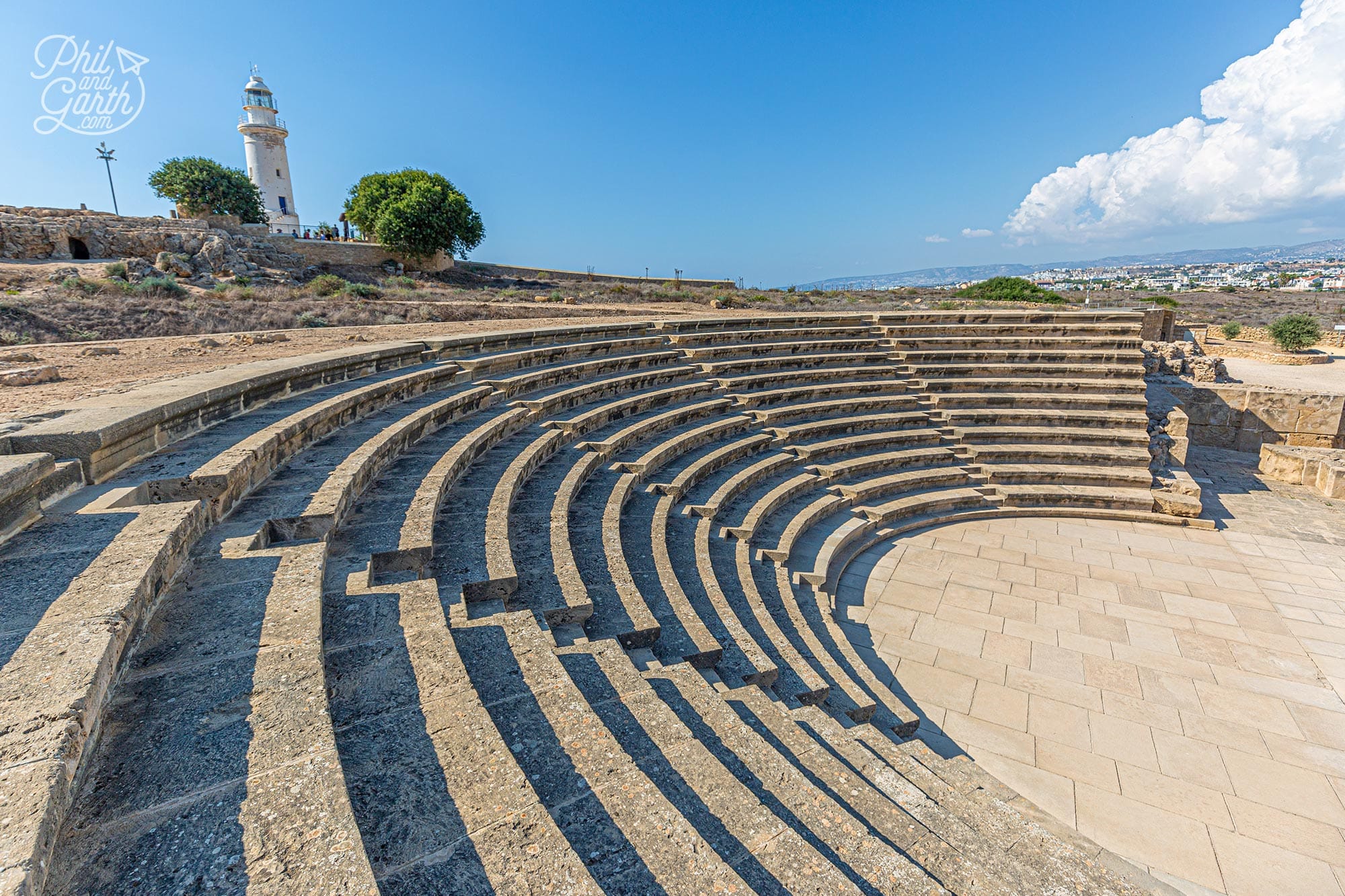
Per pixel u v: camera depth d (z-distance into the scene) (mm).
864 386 17781
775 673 6875
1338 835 6199
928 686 8445
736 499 12414
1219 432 20719
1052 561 12148
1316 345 33906
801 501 13086
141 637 3465
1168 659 9023
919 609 10344
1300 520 14312
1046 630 9773
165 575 3986
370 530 5938
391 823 2789
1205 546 12859
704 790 3896
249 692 3082
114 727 2820
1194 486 14844
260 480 6242
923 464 15547
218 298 25938
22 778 2209
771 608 9164
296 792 2537
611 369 15680
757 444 14328
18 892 1841
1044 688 8406
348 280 40594
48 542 4012
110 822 2361
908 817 4598
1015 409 17250
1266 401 20031
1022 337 19609
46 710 2512
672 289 47562
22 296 21219
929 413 16984
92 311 20016
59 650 2893
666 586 7914
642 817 3270
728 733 4906
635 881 2891
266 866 2227
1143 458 15586
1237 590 10992
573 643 5773
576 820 3207
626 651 6234
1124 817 6402
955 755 7227
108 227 36344
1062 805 6547
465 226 49594
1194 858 5941
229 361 12188
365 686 3691
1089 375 18359
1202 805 6551
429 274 47250
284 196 63031
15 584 3479
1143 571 11711
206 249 34406
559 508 8469
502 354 13867
